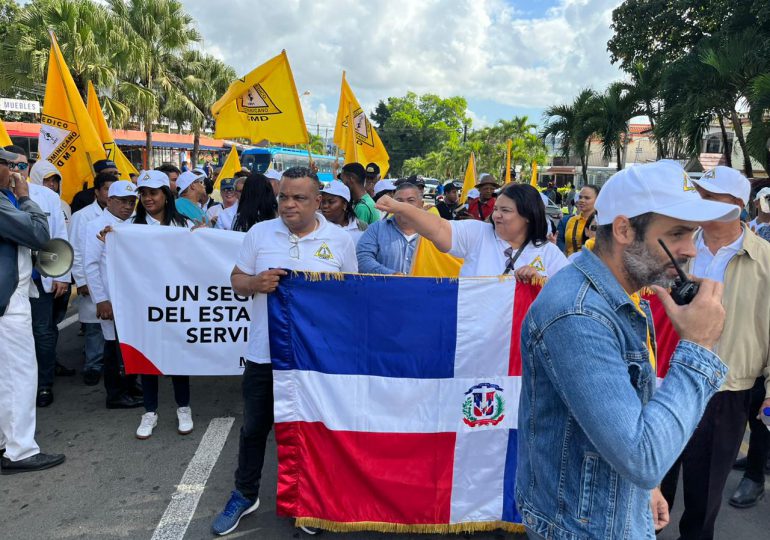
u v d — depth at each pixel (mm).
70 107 6125
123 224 3889
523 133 52625
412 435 2688
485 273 2961
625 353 1289
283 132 6652
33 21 17969
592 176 35250
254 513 3033
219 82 26797
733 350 2586
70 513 3000
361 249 4207
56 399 4562
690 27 15266
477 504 2734
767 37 11078
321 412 2660
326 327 2658
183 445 3812
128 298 3857
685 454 2697
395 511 2705
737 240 2701
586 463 1305
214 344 3963
